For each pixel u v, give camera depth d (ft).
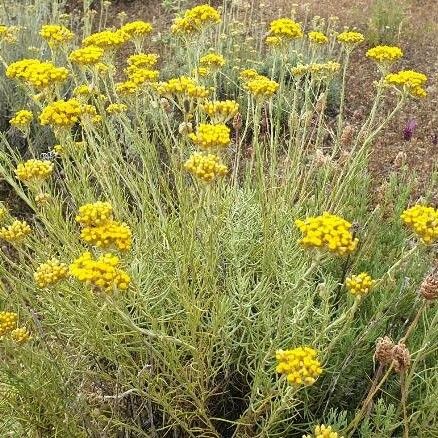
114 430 1.86
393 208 2.56
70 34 2.26
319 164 2.55
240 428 1.81
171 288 1.87
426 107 4.16
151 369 1.68
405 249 2.38
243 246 2.12
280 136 3.63
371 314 2.05
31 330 2.04
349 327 1.79
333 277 2.16
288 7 5.57
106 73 2.49
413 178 2.70
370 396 1.47
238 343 1.77
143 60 2.23
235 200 2.28
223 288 2.03
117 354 1.86
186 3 5.48
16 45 3.84
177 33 2.41
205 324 1.87
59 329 2.02
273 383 1.67
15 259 2.71
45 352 1.82
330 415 1.69
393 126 3.92
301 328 1.72
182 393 1.80
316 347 1.78
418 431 1.69
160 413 1.91
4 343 1.66
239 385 1.95
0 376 1.79
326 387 1.88
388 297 2.05
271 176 2.10
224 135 1.56
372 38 5.06
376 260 2.18
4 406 1.82
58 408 1.74
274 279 2.09
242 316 1.76
